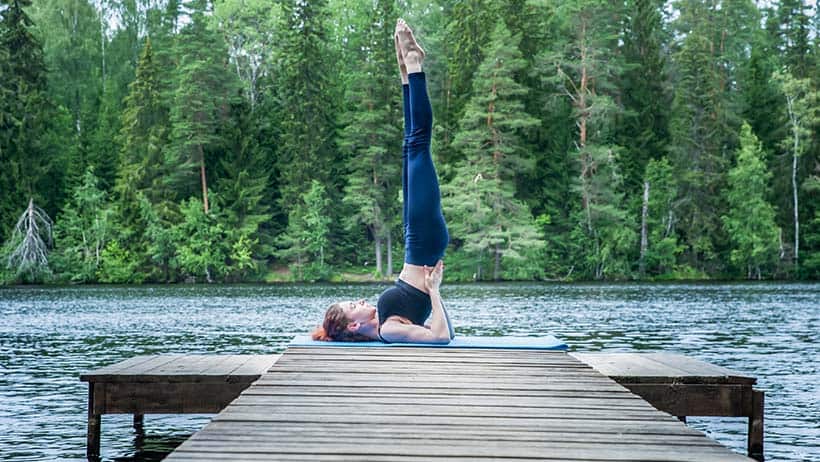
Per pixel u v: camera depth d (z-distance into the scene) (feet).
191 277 179.93
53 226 176.04
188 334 61.21
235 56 213.87
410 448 13.75
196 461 12.80
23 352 49.98
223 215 186.50
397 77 190.08
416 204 28.55
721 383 22.72
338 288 153.28
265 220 185.78
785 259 180.45
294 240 182.09
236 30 212.64
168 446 25.31
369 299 112.68
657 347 50.47
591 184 179.52
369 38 192.34
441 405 17.48
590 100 185.98
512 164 182.80
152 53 187.42
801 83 178.70
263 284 174.09
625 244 174.91
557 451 13.60
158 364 25.50
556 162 190.49
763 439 23.44
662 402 22.80
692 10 215.92
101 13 227.81
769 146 192.34
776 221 181.88
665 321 72.23
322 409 16.96
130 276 173.06
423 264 28.63
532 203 188.85
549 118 192.13
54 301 112.78
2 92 178.09
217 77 186.70
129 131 185.98
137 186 180.96
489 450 13.65
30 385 36.65
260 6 211.61
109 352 49.47
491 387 19.63
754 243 172.86
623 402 17.94
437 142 190.60
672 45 217.15
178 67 193.57
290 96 189.26
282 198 189.88
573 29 185.98
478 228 176.55
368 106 189.88
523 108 182.39
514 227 173.68
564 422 15.90
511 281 176.35
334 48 227.40
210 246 178.50
